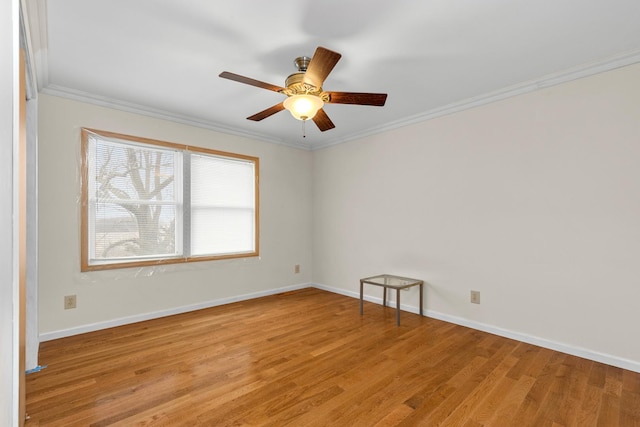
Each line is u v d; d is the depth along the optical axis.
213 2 1.79
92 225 3.11
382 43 2.18
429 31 2.05
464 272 3.25
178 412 1.82
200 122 3.77
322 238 4.84
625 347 2.34
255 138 4.32
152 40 2.16
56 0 1.75
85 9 1.83
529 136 2.81
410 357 2.53
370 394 2.02
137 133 3.34
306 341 2.84
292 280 4.75
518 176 2.88
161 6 1.82
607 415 1.81
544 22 1.95
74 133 2.98
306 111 2.23
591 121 2.49
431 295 3.53
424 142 3.58
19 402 1.48
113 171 3.22
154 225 3.48
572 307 2.58
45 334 2.82
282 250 4.63
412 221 3.70
